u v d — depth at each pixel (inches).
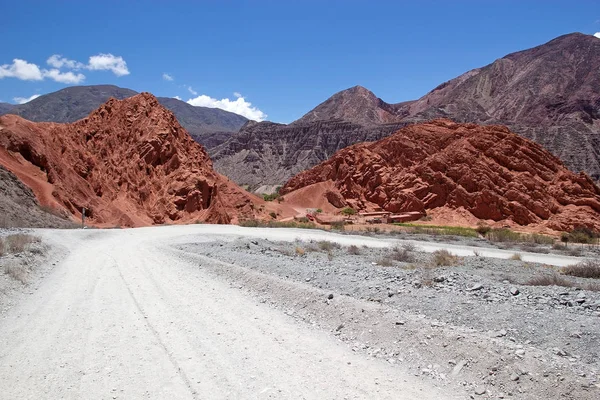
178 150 2309.3
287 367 246.2
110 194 2014.0
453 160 2696.9
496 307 313.1
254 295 424.2
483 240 1497.3
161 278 517.7
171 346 276.7
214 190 2161.7
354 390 218.8
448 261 764.0
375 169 3009.4
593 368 214.1
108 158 2154.3
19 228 1023.0
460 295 354.9
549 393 204.5
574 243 1584.6
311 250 895.7
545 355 229.1
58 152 1930.4
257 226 1793.8
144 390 213.8
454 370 236.8
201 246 862.5
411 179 2758.4
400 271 493.7
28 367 239.0
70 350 265.6
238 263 589.9
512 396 209.8
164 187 2138.3
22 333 296.0
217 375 233.5
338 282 423.5
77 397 205.3
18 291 415.2
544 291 379.6
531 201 2411.4
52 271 548.7
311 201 3078.2
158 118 2341.3
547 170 2598.4
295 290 403.9
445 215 2500.0
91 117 2290.8
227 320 337.1
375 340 285.7
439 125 3088.1
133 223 1859.0
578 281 572.7
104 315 344.8
